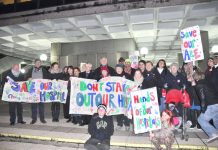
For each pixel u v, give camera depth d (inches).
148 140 233.6
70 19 416.2
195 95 262.1
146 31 482.9
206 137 239.6
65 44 627.5
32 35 553.0
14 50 768.3
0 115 399.5
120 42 571.8
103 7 382.0
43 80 322.0
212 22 430.9
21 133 268.4
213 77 257.1
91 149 200.8
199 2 327.9
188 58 253.3
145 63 289.6
